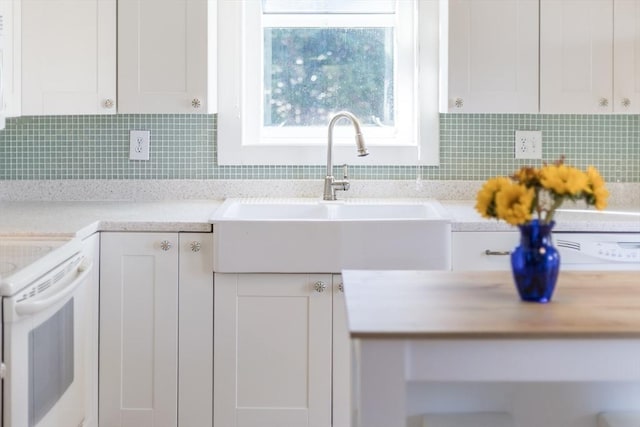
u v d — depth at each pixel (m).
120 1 2.84
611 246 2.60
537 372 1.44
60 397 2.13
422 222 2.54
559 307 1.56
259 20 3.28
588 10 2.88
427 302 1.60
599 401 1.72
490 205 1.60
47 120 3.20
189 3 2.84
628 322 1.45
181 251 2.57
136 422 2.62
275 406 2.61
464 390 1.73
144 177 3.23
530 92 2.90
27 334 1.84
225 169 3.23
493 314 1.50
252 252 2.54
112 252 2.57
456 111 2.90
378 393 1.42
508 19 2.88
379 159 3.22
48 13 2.82
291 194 3.22
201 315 2.58
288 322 2.58
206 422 2.61
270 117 3.32
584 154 3.23
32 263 1.93
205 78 2.86
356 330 1.39
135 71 2.85
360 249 2.54
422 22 3.18
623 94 2.89
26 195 3.21
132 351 2.60
